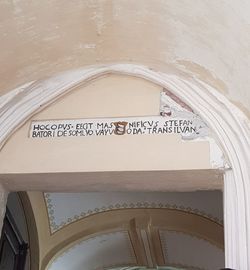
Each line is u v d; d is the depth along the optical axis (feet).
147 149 9.78
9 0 9.02
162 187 10.14
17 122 10.38
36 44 10.05
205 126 9.85
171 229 20.86
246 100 9.34
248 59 8.71
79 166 9.82
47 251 19.81
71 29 10.04
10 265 16.43
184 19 9.36
